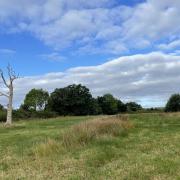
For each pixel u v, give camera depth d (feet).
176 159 45.29
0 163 49.26
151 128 89.35
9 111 151.53
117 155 49.75
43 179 38.01
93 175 38.68
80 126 71.87
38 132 93.81
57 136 71.87
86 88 319.47
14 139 79.97
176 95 283.38
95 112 326.65
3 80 151.43
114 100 355.77
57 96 310.04
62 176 39.01
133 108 375.66
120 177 37.11
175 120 108.88
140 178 36.32
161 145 57.98
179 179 35.14
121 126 82.33
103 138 63.41
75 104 309.83
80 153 51.65
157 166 41.37
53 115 259.19
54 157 49.44
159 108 334.24
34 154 53.11
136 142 63.10
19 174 40.93
